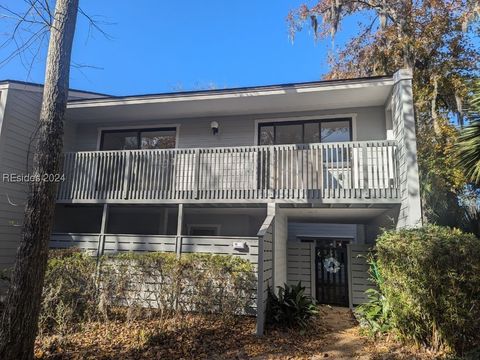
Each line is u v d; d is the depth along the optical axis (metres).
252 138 10.40
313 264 10.42
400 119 7.63
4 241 8.77
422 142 13.32
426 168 12.72
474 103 6.31
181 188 8.73
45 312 5.92
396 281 5.62
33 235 4.55
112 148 11.39
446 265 5.04
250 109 10.13
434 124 12.59
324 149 8.20
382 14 14.24
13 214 9.04
